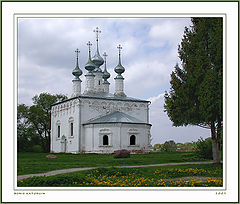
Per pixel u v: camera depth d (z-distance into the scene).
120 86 64.31
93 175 22.23
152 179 20.27
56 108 63.88
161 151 58.19
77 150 54.66
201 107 25.81
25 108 71.06
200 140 36.22
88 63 62.34
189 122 27.38
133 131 52.47
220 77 25.58
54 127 64.19
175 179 20.70
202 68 26.50
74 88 63.00
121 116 53.97
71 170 25.42
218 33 26.48
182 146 58.97
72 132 57.81
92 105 56.34
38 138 72.81
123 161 33.12
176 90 27.56
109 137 51.66
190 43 28.38
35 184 17.94
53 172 24.25
